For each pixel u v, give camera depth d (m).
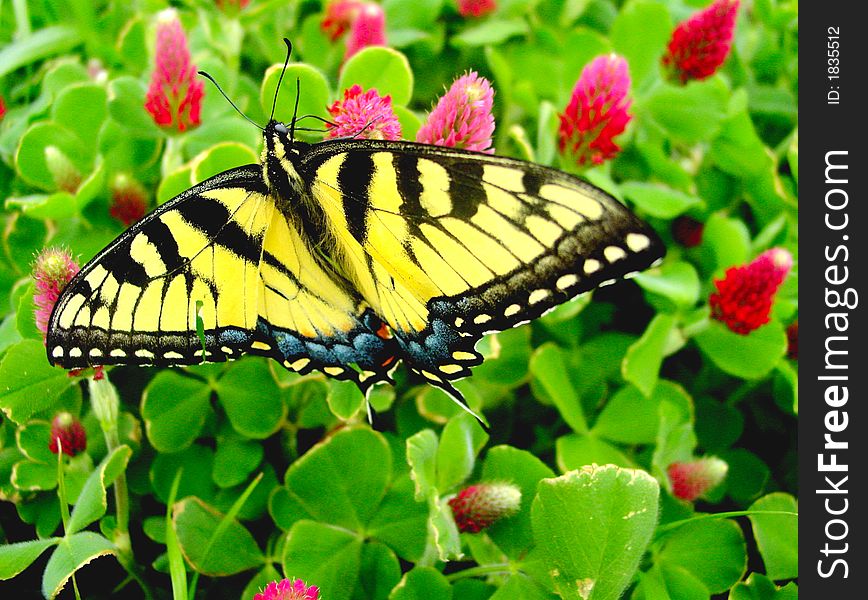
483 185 0.31
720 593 0.35
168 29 0.36
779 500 0.36
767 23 0.43
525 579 0.34
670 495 0.36
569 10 0.43
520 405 0.38
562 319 0.37
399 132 0.34
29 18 0.41
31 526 0.36
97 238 0.37
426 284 0.32
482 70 0.42
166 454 0.36
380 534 0.35
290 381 0.36
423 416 0.37
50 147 0.37
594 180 0.38
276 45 0.41
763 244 0.39
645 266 0.31
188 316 0.32
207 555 0.34
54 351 0.31
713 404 0.39
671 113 0.40
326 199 0.32
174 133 0.37
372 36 0.38
